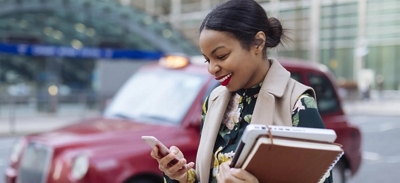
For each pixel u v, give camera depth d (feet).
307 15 32.94
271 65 6.41
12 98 56.65
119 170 14.11
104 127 16.38
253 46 6.15
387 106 83.87
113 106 18.53
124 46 90.84
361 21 37.09
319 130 5.41
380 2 35.76
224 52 6.07
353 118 67.00
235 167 5.58
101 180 13.93
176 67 18.34
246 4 6.19
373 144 40.45
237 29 6.03
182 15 86.22
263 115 6.13
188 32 84.79
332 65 57.21
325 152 5.32
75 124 17.76
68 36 86.48
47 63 84.07
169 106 16.72
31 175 15.64
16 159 16.76
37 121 57.06
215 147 6.66
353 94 87.15
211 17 6.18
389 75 84.38
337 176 18.62
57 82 84.69
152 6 94.58
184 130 15.57
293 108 6.07
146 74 19.16
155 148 6.32
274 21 6.43
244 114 6.43
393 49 79.05
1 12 75.72
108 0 84.79
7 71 80.79
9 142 43.52
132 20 88.02
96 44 88.99
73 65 85.71
